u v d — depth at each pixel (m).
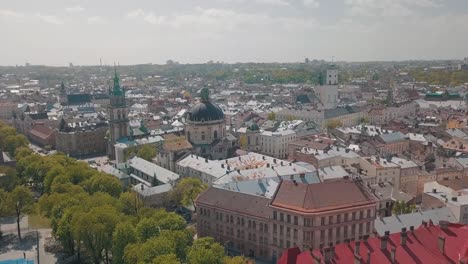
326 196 198.88
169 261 155.50
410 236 164.75
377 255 153.62
